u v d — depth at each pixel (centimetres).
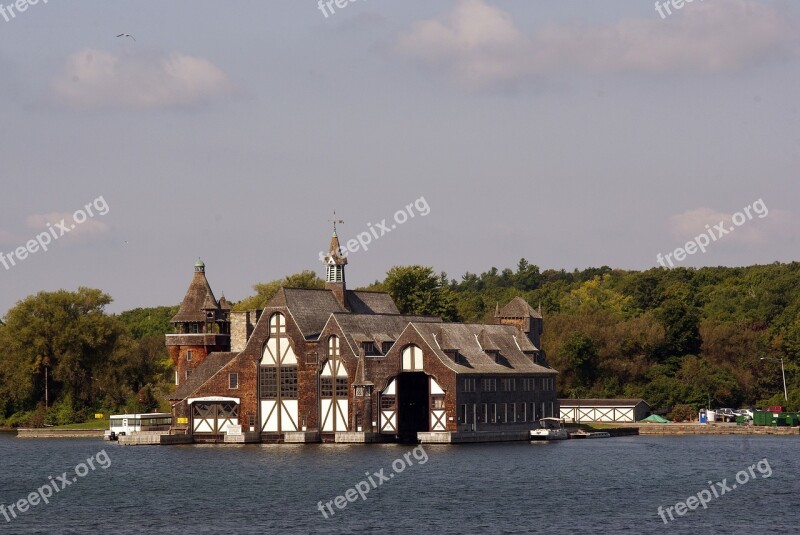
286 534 17912
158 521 19150
